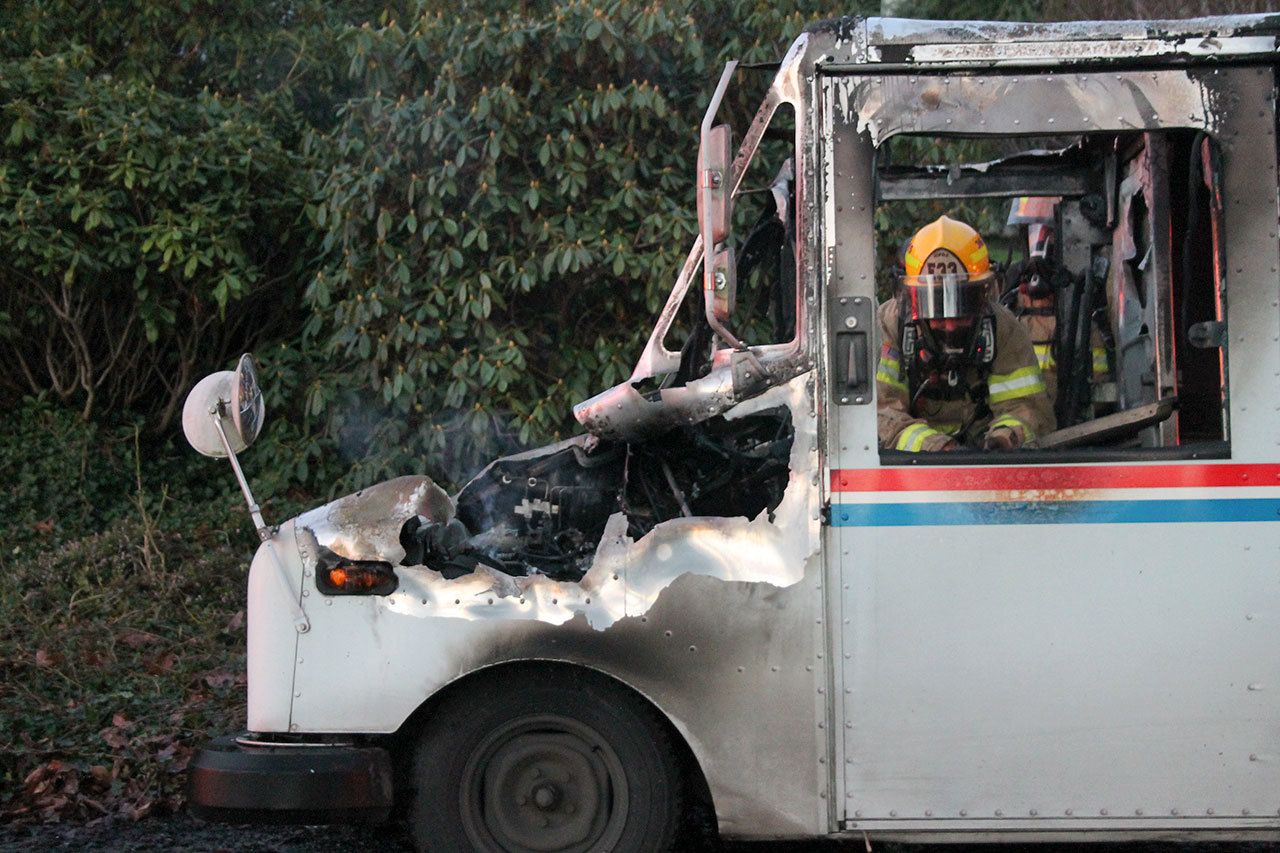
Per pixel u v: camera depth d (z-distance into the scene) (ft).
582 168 25.98
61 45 32.14
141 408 31.76
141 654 22.58
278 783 13.24
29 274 28.43
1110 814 13.04
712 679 13.23
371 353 27.14
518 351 25.76
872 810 13.12
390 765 13.48
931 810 13.10
